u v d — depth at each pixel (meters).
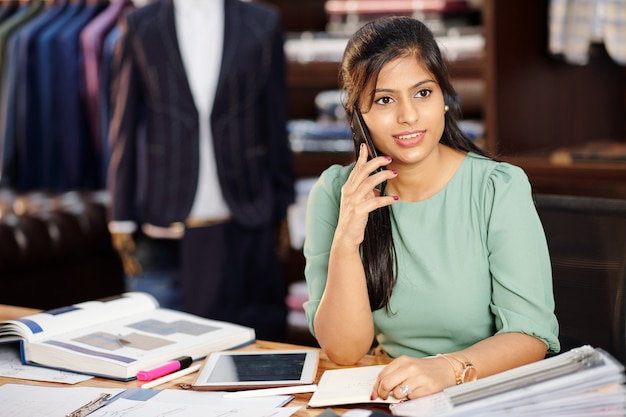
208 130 3.39
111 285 3.84
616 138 4.02
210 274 3.40
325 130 3.94
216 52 3.39
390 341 1.91
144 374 1.68
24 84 4.16
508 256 1.74
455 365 1.55
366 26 1.73
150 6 3.39
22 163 4.21
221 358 1.78
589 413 1.34
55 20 4.31
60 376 1.74
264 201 3.46
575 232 1.94
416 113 1.66
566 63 3.76
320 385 1.61
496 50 3.40
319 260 1.93
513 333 1.69
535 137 3.63
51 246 3.49
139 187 3.46
